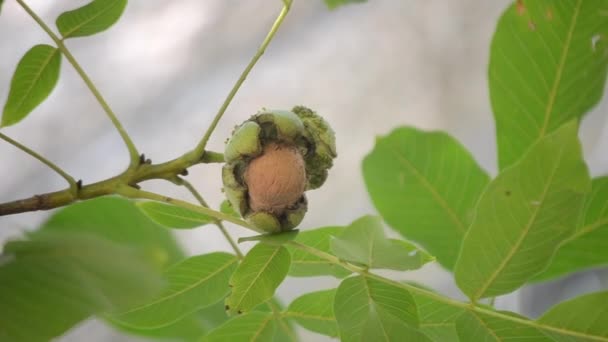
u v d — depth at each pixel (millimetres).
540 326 767
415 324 778
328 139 825
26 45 1916
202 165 1896
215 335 826
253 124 803
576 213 746
